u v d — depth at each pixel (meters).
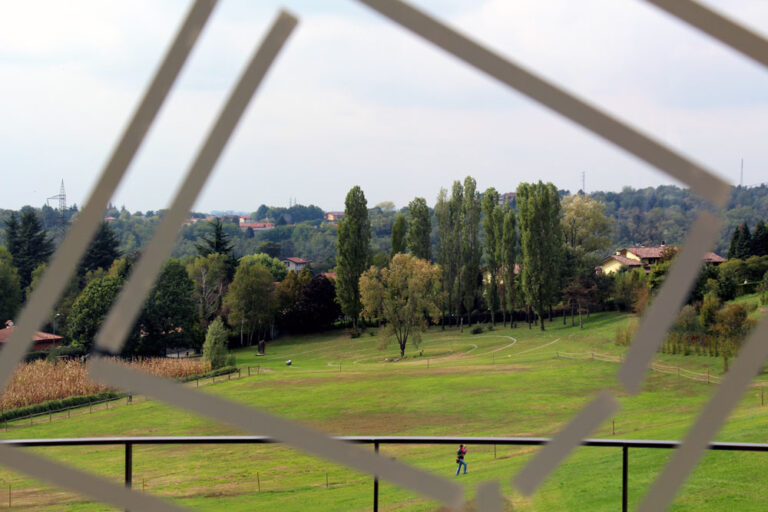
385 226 117.00
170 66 1.66
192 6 1.66
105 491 1.79
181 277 56.56
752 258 54.28
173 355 59.53
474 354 50.34
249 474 20.64
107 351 1.63
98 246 68.12
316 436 1.68
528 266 55.16
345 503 14.59
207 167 1.66
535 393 34.88
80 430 31.50
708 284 47.84
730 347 37.44
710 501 9.27
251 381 42.97
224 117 1.66
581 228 61.00
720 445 3.44
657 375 36.97
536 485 1.65
